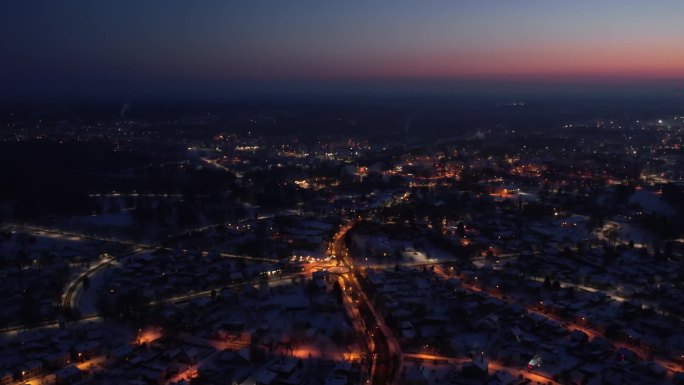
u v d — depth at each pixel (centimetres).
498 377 19688
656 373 19762
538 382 19688
